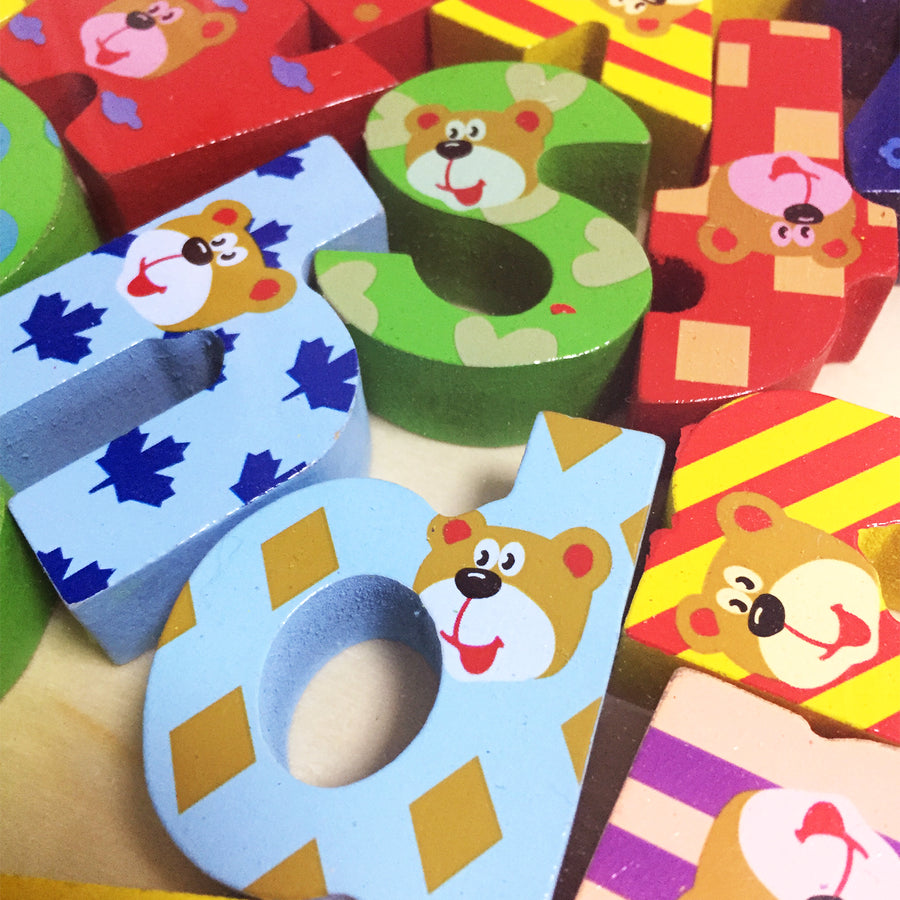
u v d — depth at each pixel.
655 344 0.10
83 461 0.09
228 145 0.12
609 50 0.12
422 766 0.08
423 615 0.09
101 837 0.09
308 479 0.09
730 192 0.11
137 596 0.09
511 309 0.12
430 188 0.11
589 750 0.08
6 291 0.10
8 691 0.10
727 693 0.08
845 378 0.11
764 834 0.08
